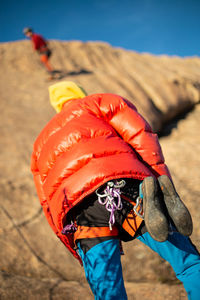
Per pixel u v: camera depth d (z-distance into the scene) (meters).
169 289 2.67
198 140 6.15
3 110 6.76
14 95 7.55
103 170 1.44
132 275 3.03
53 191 1.56
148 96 7.65
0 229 3.53
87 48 10.84
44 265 3.13
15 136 5.79
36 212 3.92
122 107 1.77
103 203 1.45
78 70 9.17
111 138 1.61
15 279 2.75
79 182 1.44
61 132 1.66
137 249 3.31
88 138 1.60
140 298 2.54
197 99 8.30
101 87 7.67
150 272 3.03
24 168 4.90
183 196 4.16
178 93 7.99
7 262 3.07
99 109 1.75
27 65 9.39
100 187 1.49
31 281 2.77
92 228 1.47
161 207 1.39
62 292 2.62
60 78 8.46
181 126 7.22
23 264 3.10
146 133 1.70
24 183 4.51
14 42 11.11
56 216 1.52
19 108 6.92
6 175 4.66
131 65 9.55
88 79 8.23
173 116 7.66
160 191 1.42
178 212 1.36
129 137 1.70
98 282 1.39
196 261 1.47
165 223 1.31
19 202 4.07
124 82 8.12
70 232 1.55
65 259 3.24
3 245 3.28
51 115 6.72
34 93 7.67
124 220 1.50
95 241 1.45
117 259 1.47
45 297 2.49
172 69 9.58
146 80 8.30
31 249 3.31
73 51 10.60
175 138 6.51
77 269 3.13
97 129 1.62
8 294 2.45
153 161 1.65
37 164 1.75
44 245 3.40
